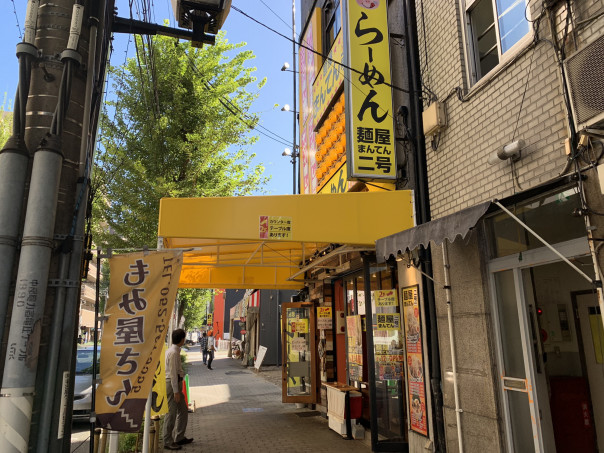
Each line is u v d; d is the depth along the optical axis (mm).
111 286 3969
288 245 7898
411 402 6344
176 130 10883
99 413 3693
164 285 4004
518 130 4625
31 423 2787
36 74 3188
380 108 6668
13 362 2689
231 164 11641
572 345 5023
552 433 4422
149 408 5523
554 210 4312
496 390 4789
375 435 6648
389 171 6547
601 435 4723
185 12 4344
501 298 4988
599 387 4758
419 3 6852
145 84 10711
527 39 4625
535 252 4465
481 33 5676
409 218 6113
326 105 8984
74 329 3053
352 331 8477
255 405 11031
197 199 5594
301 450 6773
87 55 3406
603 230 3549
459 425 5211
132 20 4402
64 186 3150
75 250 3109
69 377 3004
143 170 9695
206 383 15836
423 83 6594
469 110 5469
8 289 2854
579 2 3889
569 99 3893
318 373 10258
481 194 5145
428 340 6016
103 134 10258
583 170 3717
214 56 11508
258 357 20719
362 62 6754
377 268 7629
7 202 2898
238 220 5629
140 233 10320
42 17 3318
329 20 10133
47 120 3139
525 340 4531
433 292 5992
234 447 6992
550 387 4805
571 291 5125
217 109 11250
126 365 3803
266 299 22781
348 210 5949
